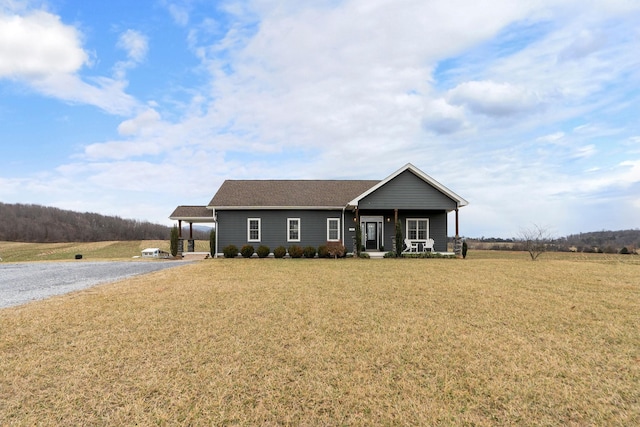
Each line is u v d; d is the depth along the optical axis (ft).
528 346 17.30
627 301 26.78
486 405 12.03
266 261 59.16
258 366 15.03
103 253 112.47
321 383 13.55
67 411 11.61
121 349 16.81
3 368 14.69
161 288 31.73
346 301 26.53
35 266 57.31
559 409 11.72
